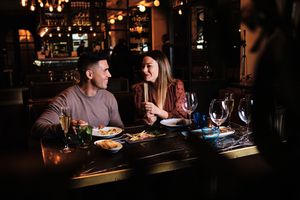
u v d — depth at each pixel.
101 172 1.14
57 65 7.59
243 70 3.89
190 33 4.64
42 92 4.21
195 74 4.91
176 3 5.48
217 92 4.55
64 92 1.94
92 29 7.32
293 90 0.34
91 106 1.95
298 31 0.33
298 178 0.43
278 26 0.34
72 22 6.70
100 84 1.89
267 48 0.35
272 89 0.36
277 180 0.48
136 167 1.18
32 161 2.99
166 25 8.38
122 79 4.54
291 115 0.37
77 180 1.10
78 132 1.48
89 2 6.61
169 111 2.17
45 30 7.14
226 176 0.98
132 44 8.78
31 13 10.30
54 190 1.13
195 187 1.42
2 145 3.79
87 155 1.35
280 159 0.44
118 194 1.48
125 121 2.64
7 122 4.87
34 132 1.70
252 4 0.35
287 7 0.34
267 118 0.41
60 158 1.31
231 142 1.44
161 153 1.33
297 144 0.40
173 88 2.21
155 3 4.93
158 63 2.14
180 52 5.40
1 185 2.47
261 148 0.45
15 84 10.41
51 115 1.79
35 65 8.31
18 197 2.26
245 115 1.51
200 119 1.80
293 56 0.33
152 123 1.92
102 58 1.87
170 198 1.50
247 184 0.76
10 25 10.55
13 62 10.79
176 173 1.51
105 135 1.61
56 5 6.32
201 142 1.42
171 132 1.69
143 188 1.51
